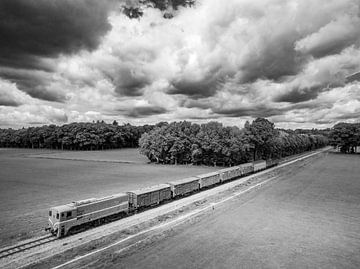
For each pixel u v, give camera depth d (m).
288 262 22.50
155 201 39.25
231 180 64.44
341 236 28.55
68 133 180.75
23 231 28.36
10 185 55.00
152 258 22.41
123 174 71.94
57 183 57.56
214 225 31.00
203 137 92.88
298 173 75.56
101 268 20.66
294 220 33.50
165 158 99.81
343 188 54.53
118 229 29.39
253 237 27.66
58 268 20.56
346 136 147.12
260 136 95.50
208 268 20.98
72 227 27.91
